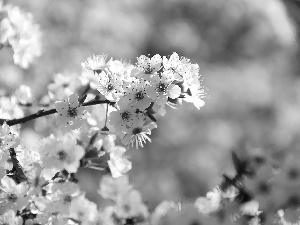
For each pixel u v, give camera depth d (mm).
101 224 773
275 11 2299
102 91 782
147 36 2262
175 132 2244
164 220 767
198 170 2209
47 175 792
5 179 797
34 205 801
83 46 2084
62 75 882
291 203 749
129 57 2201
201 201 771
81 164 803
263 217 756
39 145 807
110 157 806
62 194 799
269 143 782
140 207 771
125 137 785
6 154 794
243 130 2303
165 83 763
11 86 1668
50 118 876
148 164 2199
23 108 881
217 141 2264
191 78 771
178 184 2197
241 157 770
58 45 2021
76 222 789
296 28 2297
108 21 2154
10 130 828
